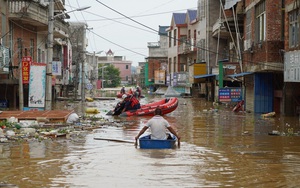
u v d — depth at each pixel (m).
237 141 15.82
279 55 25.30
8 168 10.63
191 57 64.06
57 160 11.70
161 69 79.81
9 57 28.17
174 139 14.21
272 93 28.59
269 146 14.57
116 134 17.64
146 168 10.70
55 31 38.03
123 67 128.38
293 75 22.09
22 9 30.08
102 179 9.53
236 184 9.20
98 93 75.44
